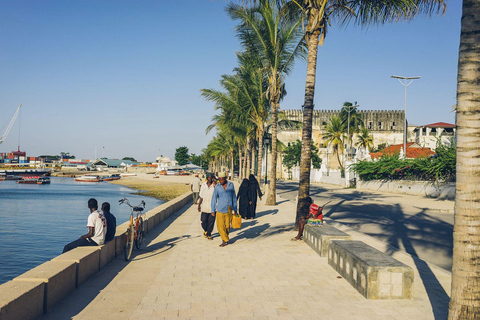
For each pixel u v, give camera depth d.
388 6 11.25
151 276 6.91
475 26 3.97
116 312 5.07
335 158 81.88
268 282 6.55
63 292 5.61
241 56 22.88
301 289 6.16
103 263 7.54
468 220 3.95
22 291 4.47
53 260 6.13
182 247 9.66
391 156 37.53
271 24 16.80
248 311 5.13
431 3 9.12
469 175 3.94
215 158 112.31
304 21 13.91
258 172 28.48
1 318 3.93
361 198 29.56
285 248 9.56
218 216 9.80
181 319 4.82
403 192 34.66
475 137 3.92
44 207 39.88
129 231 8.30
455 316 3.99
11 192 64.50
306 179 12.07
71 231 24.08
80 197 54.34
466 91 3.96
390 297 5.68
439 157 29.17
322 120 88.56
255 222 14.62
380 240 11.74
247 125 31.61
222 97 25.20
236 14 16.97
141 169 178.12
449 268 8.32
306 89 11.94
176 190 72.31
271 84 19.55
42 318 4.84
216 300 5.57
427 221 16.27
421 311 5.21
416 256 9.53
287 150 79.62
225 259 8.30
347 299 5.68
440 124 61.84
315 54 11.95
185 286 6.27
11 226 26.00
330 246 7.75
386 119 90.06
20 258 16.62
